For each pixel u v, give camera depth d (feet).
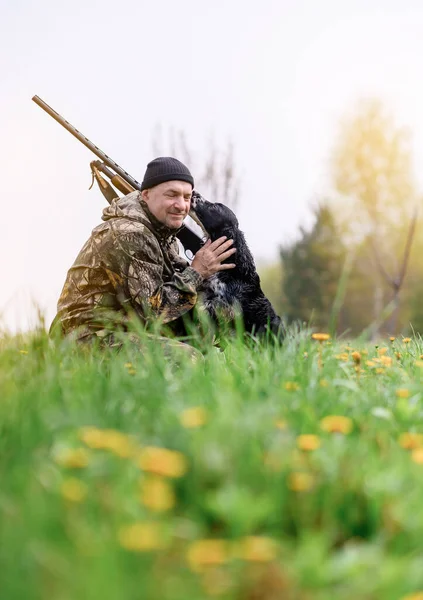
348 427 9.63
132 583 5.72
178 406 9.77
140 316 17.13
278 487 7.63
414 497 7.59
